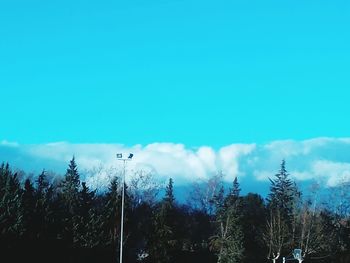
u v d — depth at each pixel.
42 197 66.44
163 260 74.69
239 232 82.00
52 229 63.97
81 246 66.69
